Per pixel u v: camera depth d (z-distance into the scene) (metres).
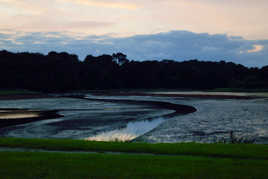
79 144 11.72
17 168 8.08
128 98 70.00
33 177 7.36
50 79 115.69
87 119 28.33
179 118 27.81
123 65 158.75
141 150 10.88
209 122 24.69
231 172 7.73
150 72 147.38
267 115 29.02
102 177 7.36
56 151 10.98
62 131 21.53
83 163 8.58
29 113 34.31
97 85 136.12
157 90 132.75
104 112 35.16
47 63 119.94
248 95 73.25
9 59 118.31
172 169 7.98
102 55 166.50
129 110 37.91
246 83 128.12
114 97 75.94
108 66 154.75
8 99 63.31
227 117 27.78
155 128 22.25
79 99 64.56
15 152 9.98
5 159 8.99
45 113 34.19
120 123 25.61
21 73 114.88
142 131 21.28
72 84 122.81
